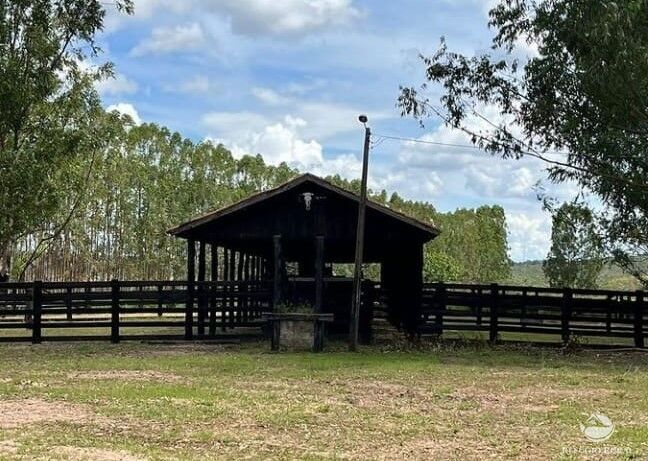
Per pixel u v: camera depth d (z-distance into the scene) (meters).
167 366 13.30
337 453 7.04
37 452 6.77
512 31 17.81
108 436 7.54
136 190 48.88
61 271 46.69
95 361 14.16
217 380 11.59
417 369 13.28
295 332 16.28
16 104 20.89
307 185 17.69
